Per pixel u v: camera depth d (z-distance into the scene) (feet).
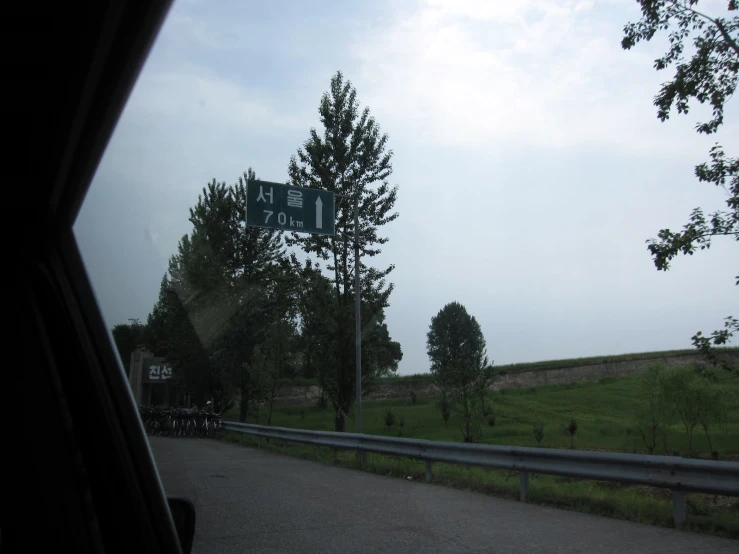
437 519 25.50
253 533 23.12
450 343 166.09
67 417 6.70
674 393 74.95
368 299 72.95
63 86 5.54
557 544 21.22
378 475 39.60
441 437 96.12
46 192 6.45
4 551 6.07
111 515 6.97
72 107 5.71
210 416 65.46
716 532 22.67
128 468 7.07
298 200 51.65
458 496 31.24
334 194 53.47
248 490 33.14
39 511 6.29
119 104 5.92
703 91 36.88
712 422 76.64
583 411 136.46
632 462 25.40
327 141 76.18
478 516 26.04
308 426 114.62
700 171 36.83
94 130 6.04
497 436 96.78
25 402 6.34
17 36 5.07
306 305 70.95
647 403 80.74
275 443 64.95
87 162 6.33
